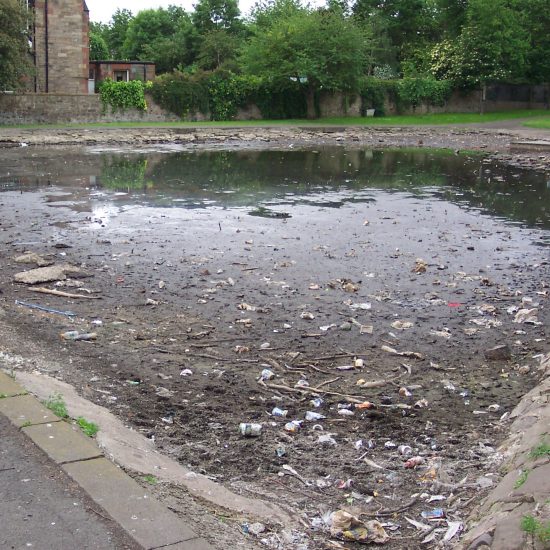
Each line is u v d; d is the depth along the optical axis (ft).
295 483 16.19
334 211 54.95
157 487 14.08
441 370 24.13
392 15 240.94
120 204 56.70
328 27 181.88
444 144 134.62
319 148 124.57
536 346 26.48
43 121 158.10
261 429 18.97
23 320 27.22
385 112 204.85
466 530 13.61
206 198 60.90
